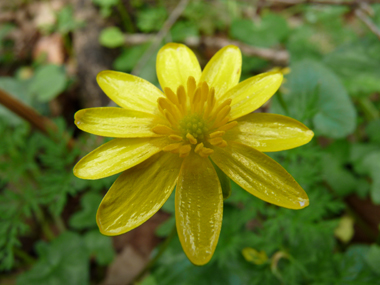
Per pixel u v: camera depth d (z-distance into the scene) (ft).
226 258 0.21
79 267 0.23
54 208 0.20
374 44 0.31
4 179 0.23
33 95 0.36
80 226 0.26
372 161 0.25
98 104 0.34
